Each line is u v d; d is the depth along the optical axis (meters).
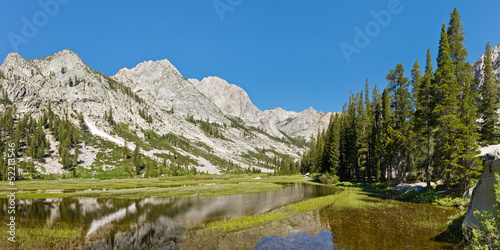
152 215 30.17
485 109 40.56
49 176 110.19
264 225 22.67
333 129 80.19
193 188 63.31
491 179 12.99
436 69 34.00
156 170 137.25
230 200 42.09
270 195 47.88
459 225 18.12
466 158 27.19
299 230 20.67
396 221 21.59
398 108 46.62
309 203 33.06
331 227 20.94
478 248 9.60
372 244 16.14
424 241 15.98
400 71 45.94
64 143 135.62
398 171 46.97
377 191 44.69
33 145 125.06
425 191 33.22
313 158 124.19
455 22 35.62
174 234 21.23
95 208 36.09
